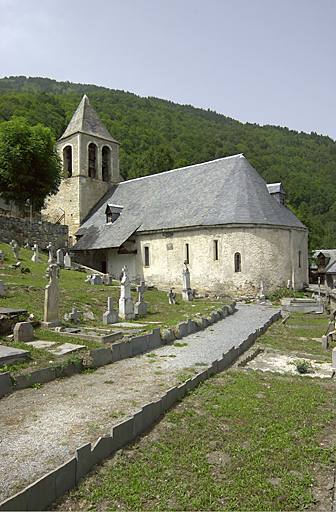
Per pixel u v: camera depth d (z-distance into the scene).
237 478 5.49
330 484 5.42
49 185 34.72
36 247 25.28
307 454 6.17
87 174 40.03
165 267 30.25
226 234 27.19
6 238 29.66
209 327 16.88
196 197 30.88
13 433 6.07
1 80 190.75
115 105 121.19
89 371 9.59
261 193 29.61
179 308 19.80
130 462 5.72
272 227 27.53
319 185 99.12
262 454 6.14
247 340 13.62
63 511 4.61
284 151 125.25
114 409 7.12
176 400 8.13
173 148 90.62
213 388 9.02
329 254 54.31
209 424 7.08
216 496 5.11
